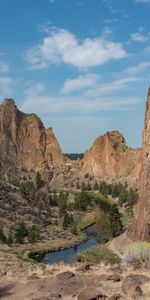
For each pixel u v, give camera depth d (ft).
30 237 314.55
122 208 519.19
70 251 303.48
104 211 488.44
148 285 64.85
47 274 77.97
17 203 436.76
